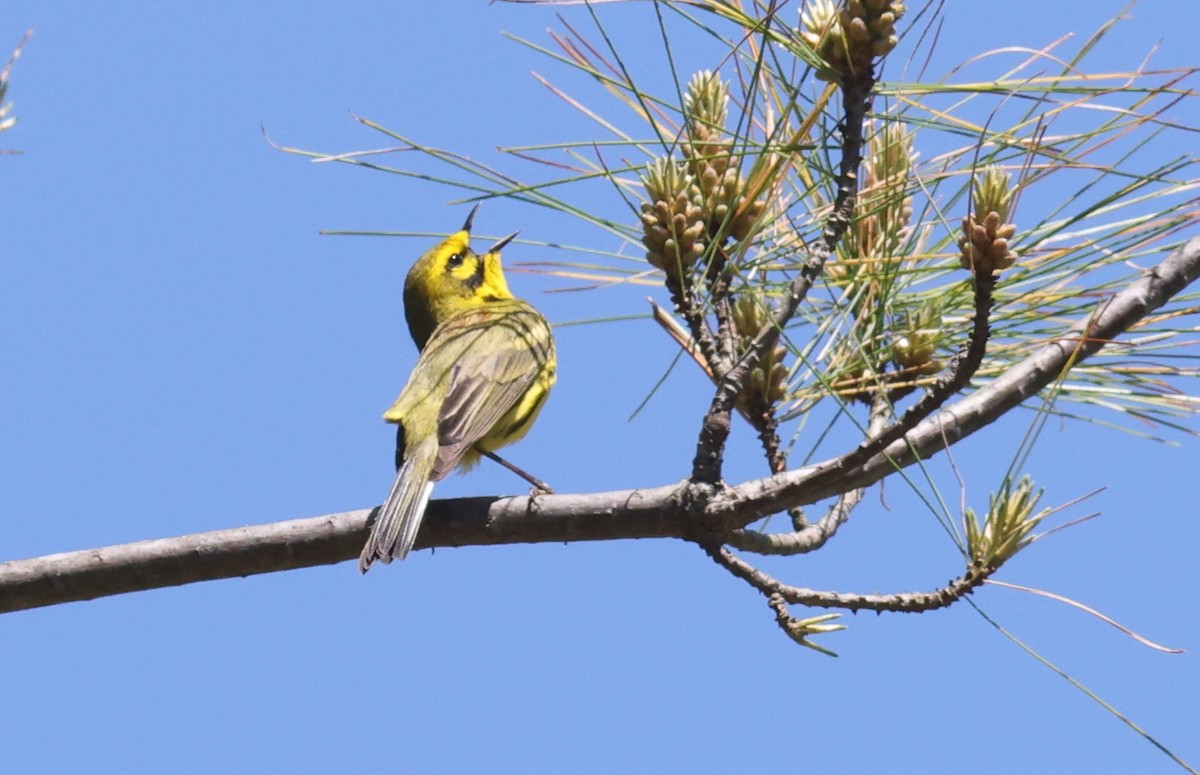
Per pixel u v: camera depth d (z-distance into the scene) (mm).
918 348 8688
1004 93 7152
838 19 7078
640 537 8164
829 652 7711
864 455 7285
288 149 7570
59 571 8578
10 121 5461
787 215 8477
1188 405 8039
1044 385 7773
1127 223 7336
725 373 7953
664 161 8234
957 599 7438
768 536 8383
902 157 8602
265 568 8672
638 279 8602
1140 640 6719
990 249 6477
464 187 7699
